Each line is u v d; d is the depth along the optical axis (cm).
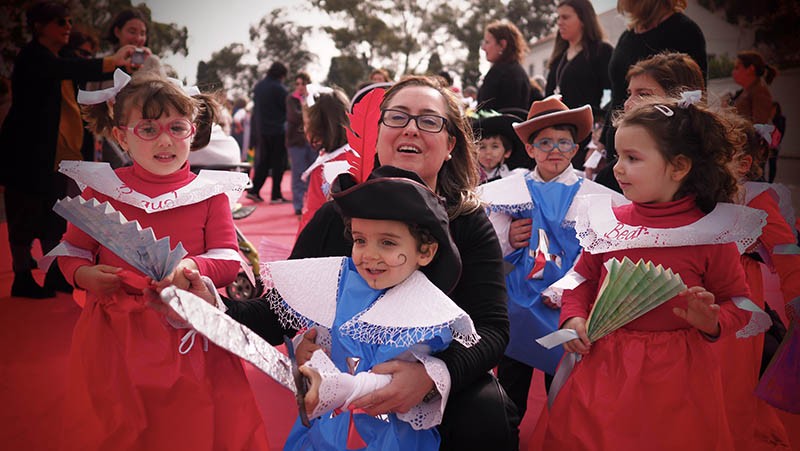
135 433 204
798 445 294
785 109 1950
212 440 207
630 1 384
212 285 202
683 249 222
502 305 211
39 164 496
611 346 222
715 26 2228
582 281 243
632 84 297
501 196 315
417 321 177
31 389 337
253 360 157
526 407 324
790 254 277
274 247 345
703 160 220
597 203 242
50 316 465
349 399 170
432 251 184
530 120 322
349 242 217
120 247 195
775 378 265
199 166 442
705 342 222
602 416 215
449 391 190
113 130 231
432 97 212
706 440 212
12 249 509
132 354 208
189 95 232
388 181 175
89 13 1472
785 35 2041
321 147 428
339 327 186
